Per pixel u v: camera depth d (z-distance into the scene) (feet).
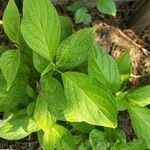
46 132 1.78
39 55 1.63
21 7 2.38
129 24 2.55
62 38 1.79
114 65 1.67
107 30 2.53
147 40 2.60
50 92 1.61
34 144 2.36
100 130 1.87
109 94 1.54
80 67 1.79
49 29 1.54
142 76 2.57
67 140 1.82
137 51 2.58
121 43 2.56
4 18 1.61
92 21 2.52
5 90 1.76
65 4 2.43
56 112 1.63
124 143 1.76
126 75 1.86
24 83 1.79
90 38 1.59
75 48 1.60
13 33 1.68
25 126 1.82
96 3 2.17
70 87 1.55
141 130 1.78
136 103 1.79
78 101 1.55
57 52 1.60
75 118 1.60
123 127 2.49
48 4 1.48
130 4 2.51
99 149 1.76
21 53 1.78
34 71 1.84
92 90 1.54
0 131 1.80
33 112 1.80
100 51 1.64
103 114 1.53
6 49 1.87
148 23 2.42
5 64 1.62
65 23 1.79
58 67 1.64
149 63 2.58
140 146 1.74
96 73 1.66
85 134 2.02
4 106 1.79
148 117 1.78
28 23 1.48
